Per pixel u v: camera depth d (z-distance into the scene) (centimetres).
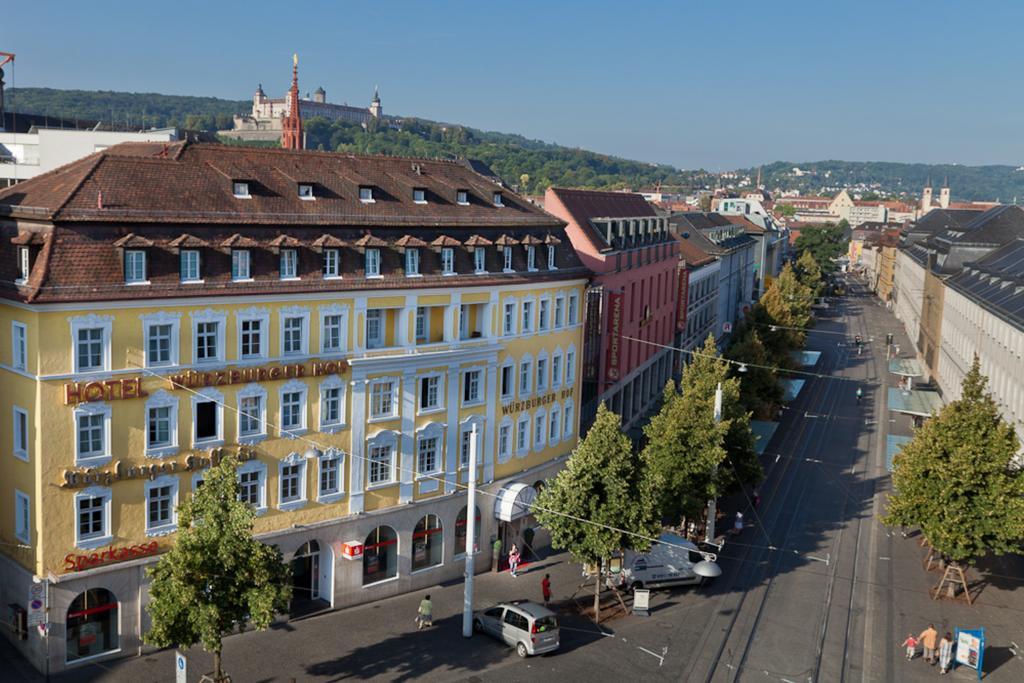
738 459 6344
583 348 6331
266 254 4175
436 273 4897
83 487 3734
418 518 4975
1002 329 7694
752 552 5862
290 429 4347
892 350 15075
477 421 5262
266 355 4216
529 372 5675
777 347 11056
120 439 3812
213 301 3984
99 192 3806
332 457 4531
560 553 5778
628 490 4616
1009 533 4925
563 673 4025
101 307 3684
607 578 5106
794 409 10406
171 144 4478
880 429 9588
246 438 4184
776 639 4525
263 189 4384
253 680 3803
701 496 5656
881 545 6122
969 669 4294
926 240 17038
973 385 5241
